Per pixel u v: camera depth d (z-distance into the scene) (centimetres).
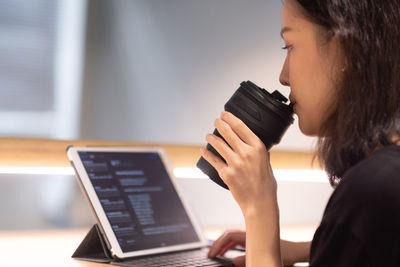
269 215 97
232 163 98
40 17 335
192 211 137
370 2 85
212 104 332
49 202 283
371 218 73
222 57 330
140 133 343
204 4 334
